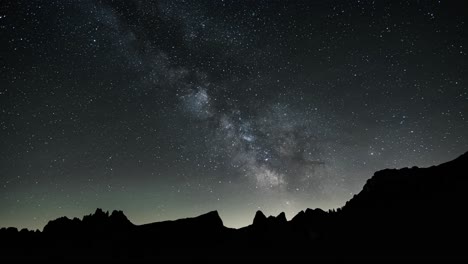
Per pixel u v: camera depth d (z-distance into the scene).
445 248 18.59
